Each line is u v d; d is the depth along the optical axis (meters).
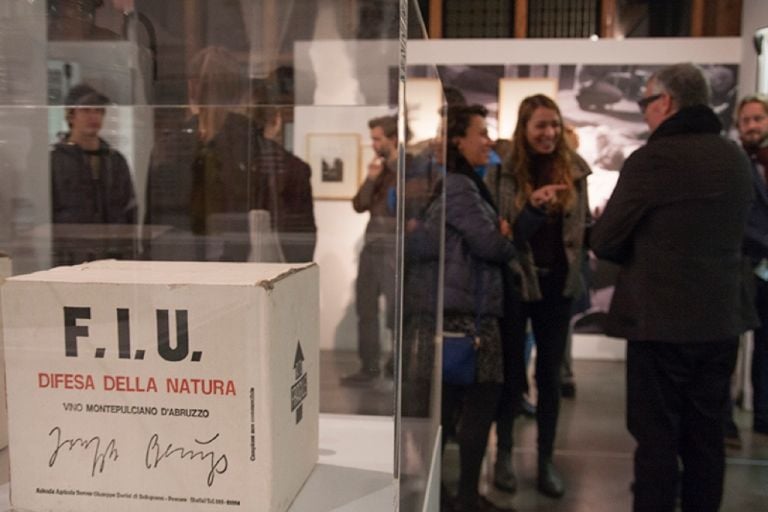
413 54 0.84
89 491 0.68
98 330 0.66
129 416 0.66
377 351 1.28
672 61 3.97
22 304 0.66
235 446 0.65
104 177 1.21
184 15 1.19
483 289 1.78
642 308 1.61
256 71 1.29
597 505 2.27
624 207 1.62
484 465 2.60
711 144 1.57
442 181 1.48
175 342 0.65
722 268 1.59
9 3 0.97
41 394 0.67
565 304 2.22
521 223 2.04
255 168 1.40
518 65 4.05
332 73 1.20
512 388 2.21
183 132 1.33
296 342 0.74
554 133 2.15
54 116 1.12
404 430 0.72
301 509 0.71
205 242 1.38
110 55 1.18
